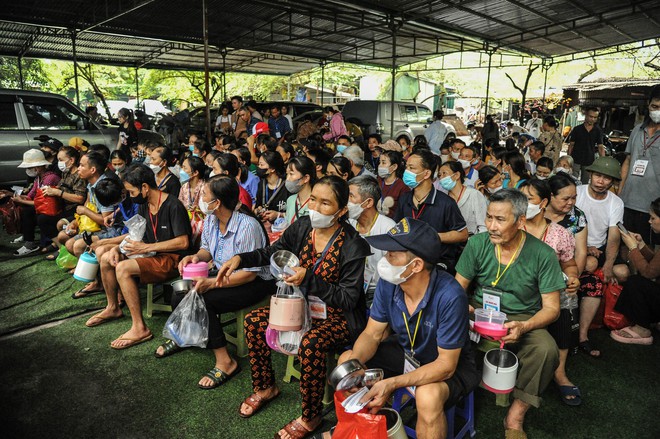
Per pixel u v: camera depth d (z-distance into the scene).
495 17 11.83
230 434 2.62
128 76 26.80
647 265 3.58
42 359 3.37
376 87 29.08
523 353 2.50
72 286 4.74
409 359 2.28
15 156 7.99
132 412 2.79
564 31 13.07
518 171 5.01
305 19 13.48
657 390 3.08
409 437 2.51
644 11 11.12
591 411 2.85
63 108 8.66
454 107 31.66
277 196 4.66
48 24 11.59
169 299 4.12
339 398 1.99
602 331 3.92
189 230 3.74
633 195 4.53
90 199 4.69
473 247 2.71
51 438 2.56
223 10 12.01
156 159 4.58
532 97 28.67
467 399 2.57
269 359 2.81
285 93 28.55
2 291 4.61
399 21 11.19
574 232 3.29
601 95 19.73
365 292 3.16
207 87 7.94
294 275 2.48
